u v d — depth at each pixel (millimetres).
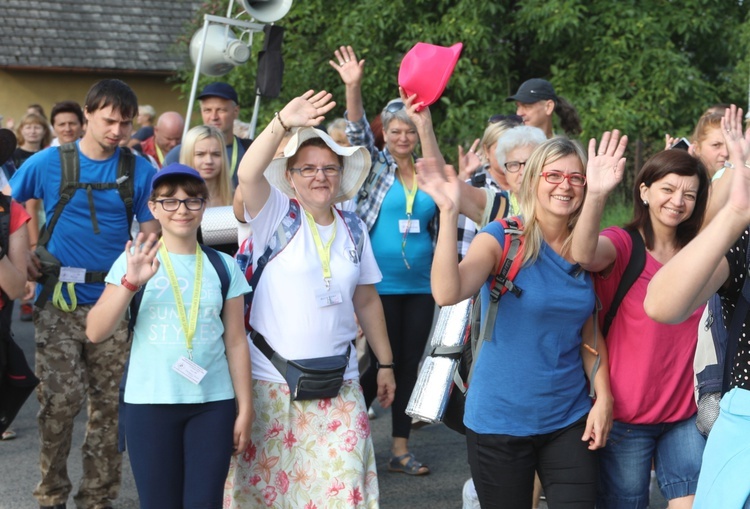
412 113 3717
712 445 3014
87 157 5555
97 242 5508
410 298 6438
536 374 3846
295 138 4355
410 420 6527
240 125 10945
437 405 4363
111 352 5504
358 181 4590
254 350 4344
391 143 6344
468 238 6016
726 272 3037
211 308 4203
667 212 3922
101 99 5426
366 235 4570
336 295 4309
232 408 4223
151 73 23859
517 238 3830
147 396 4133
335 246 4402
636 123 15516
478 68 15461
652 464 4570
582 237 3713
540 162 3826
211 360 4191
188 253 4285
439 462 6727
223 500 4340
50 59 23062
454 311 4449
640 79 15750
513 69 16984
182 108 24469
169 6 25000
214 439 4164
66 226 5480
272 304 4297
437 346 4449
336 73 16500
